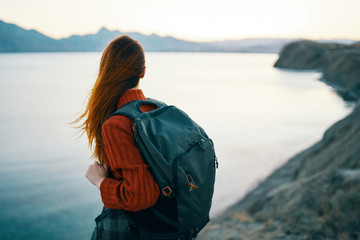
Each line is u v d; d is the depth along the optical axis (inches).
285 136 1408.7
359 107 750.5
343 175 269.9
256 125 1771.7
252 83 5187.0
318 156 609.0
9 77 6717.5
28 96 3764.8
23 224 637.3
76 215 677.9
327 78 4694.9
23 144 1536.7
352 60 3818.9
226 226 324.5
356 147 458.3
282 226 225.6
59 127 2039.9
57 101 3385.8
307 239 182.4
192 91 4028.1
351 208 194.5
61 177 978.7
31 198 786.2
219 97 3415.4
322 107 2509.8
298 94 3572.8
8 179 963.3
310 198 254.1
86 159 1229.1
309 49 7657.5
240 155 1087.6
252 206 380.8
